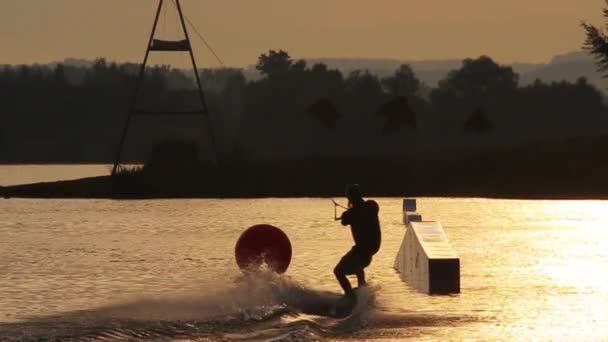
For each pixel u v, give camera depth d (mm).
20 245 138625
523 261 112625
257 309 78500
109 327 72312
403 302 82688
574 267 106688
